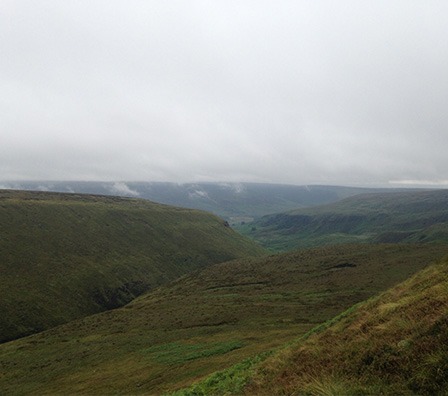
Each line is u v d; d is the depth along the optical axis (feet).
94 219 624.18
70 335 245.24
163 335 196.54
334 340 49.47
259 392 41.42
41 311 356.79
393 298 59.16
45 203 602.85
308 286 304.09
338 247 479.82
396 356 32.60
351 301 226.79
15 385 156.66
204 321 220.23
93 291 430.61
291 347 61.72
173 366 123.44
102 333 231.30
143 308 313.94
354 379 32.22
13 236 464.24
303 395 33.17
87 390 121.08
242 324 196.03
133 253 567.59
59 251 481.46
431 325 34.45
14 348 233.55
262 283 353.92
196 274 472.44
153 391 97.55
